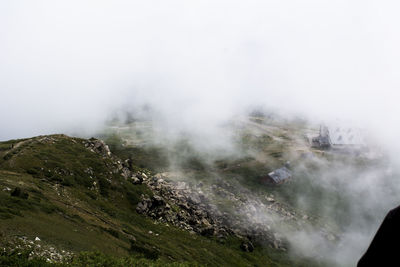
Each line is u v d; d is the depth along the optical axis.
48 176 96.62
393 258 4.29
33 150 111.06
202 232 134.25
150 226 106.81
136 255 60.56
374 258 4.55
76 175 108.12
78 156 125.25
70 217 63.84
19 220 45.00
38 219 50.97
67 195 87.88
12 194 57.84
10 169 90.50
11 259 31.25
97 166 125.00
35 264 31.98
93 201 96.88
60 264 34.19
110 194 115.06
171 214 131.25
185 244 105.12
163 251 80.06
